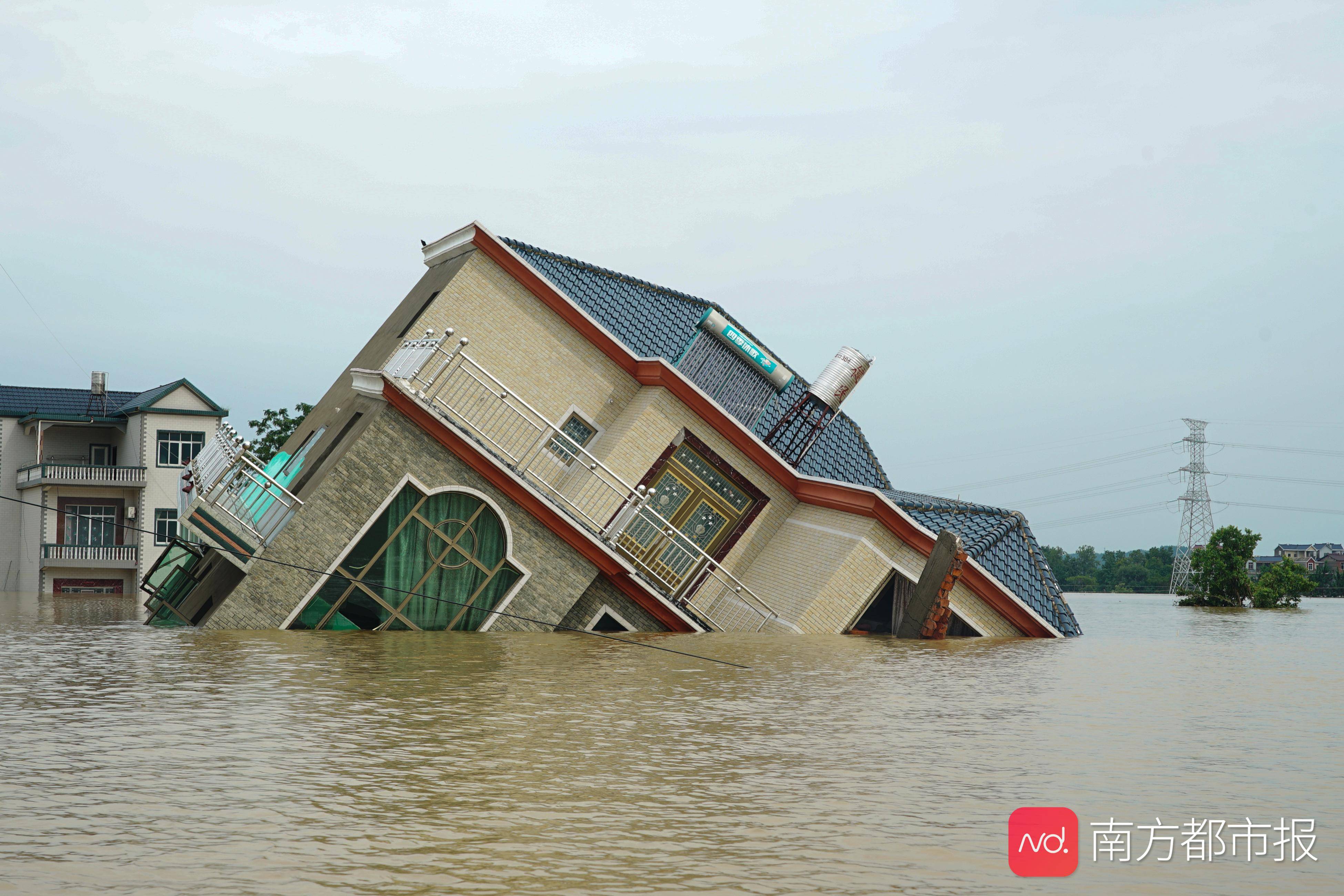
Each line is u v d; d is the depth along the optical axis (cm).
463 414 2955
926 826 805
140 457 5625
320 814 801
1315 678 1802
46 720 1145
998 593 2780
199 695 1334
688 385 2973
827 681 1633
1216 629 3481
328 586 2381
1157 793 919
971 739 1154
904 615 2711
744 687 1542
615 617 2631
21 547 5850
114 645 1962
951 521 2923
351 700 1312
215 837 739
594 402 3111
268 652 1853
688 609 2800
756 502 3048
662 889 656
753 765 997
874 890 664
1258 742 1153
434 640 2192
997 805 867
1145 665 2020
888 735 1165
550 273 3281
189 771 924
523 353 3089
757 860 716
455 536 2464
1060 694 1544
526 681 1529
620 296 3356
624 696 1412
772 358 3334
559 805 841
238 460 2373
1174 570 9412
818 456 3347
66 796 839
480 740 1078
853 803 864
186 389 5697
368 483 2391
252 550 2342
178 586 3062
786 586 2898
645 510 2900
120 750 1002
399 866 689
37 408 5959
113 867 677
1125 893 681
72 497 5650
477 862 701
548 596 2514
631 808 835
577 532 2517
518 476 2470
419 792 869
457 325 3066
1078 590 13750
